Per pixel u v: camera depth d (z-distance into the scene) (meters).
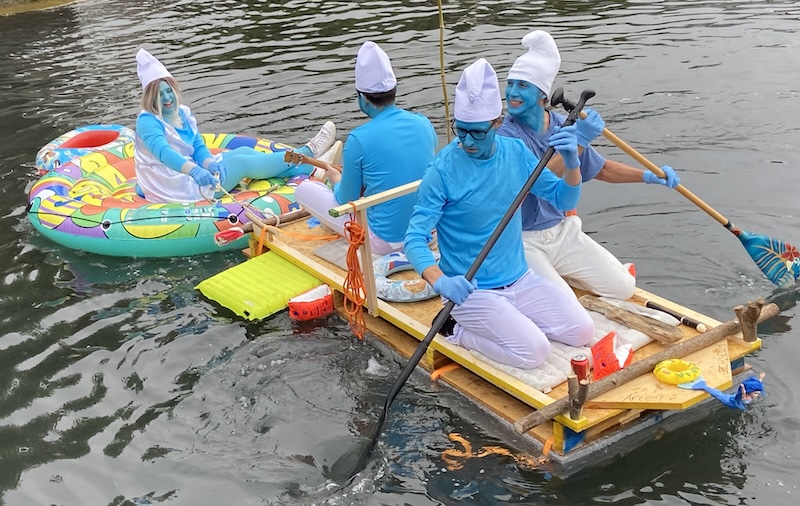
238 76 9.97
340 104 8.93
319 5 12.91
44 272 6.22
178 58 10.83
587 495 3.95
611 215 6.48
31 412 4.68
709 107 8.16
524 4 12.12
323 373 4.95
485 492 3.99
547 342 4.46
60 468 4.25
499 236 4.34
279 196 6.67
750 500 3.86
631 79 8.96
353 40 11.04
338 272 5.65
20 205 7.29
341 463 4.22
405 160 5.28
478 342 4.62
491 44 10.42
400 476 4.12
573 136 4.25
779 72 8.89
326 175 6.71
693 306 5.31
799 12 10.88
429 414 4.57
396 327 5.29
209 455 4.31
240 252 6.47
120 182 7.49
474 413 4.55
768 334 5.04
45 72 10.73
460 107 4.21
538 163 4.43
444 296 4.14
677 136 7.62
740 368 4.72
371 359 5.07
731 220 6.26
